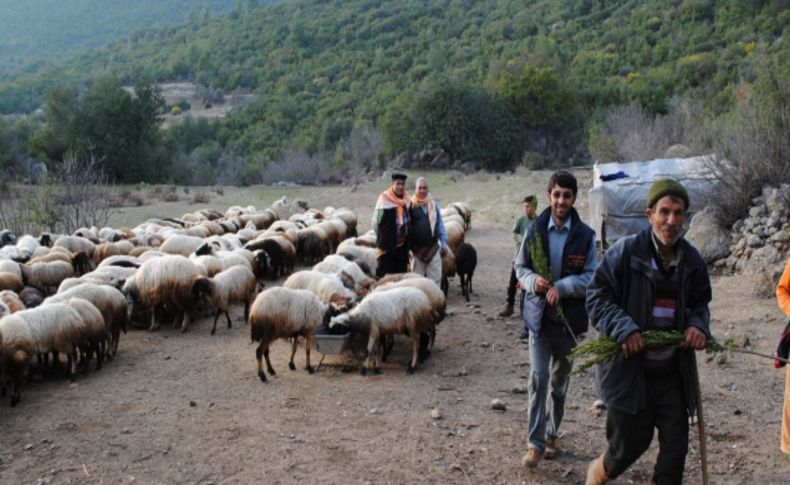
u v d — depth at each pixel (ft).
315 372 26.05
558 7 233.96
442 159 134.72
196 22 460.14
